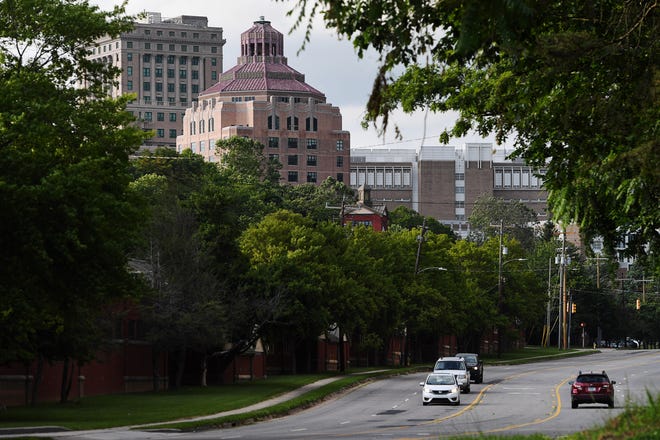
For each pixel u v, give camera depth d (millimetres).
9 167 68438
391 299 184250
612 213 57031
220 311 123312
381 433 80062
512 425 86125
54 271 72750
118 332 123375
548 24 46844
